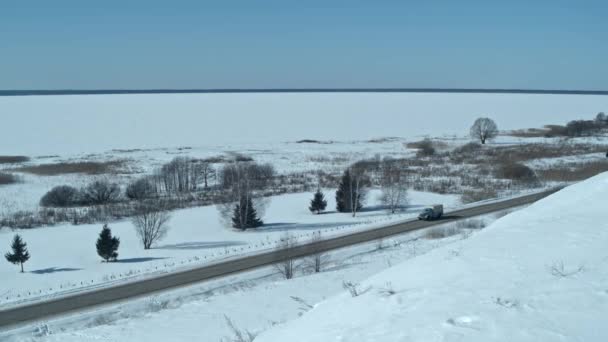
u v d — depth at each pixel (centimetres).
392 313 618
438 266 789
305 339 626
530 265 711
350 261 2522
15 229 3541
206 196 4741
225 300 1617
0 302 2089
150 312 1739
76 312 1955
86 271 2542
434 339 506
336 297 807
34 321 1866
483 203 4150
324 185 5228
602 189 1351
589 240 807
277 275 2361
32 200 4631
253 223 3509
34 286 2306
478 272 716
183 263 2650
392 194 4131
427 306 612
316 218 3866
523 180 5169
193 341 1177
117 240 2759
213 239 3203
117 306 1998
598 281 611
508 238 898
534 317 527
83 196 4575
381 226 3466
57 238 3256
